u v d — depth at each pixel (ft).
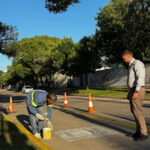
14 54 54.13
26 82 186.09
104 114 27.43
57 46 101.24
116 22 57.93
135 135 15.25
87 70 84.53
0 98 81.10
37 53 129.90
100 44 68.08
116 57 67.97
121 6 59.16
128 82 14.44
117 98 50.06
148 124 20.22
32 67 138.82
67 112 30.99
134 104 14.11
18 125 21.40
